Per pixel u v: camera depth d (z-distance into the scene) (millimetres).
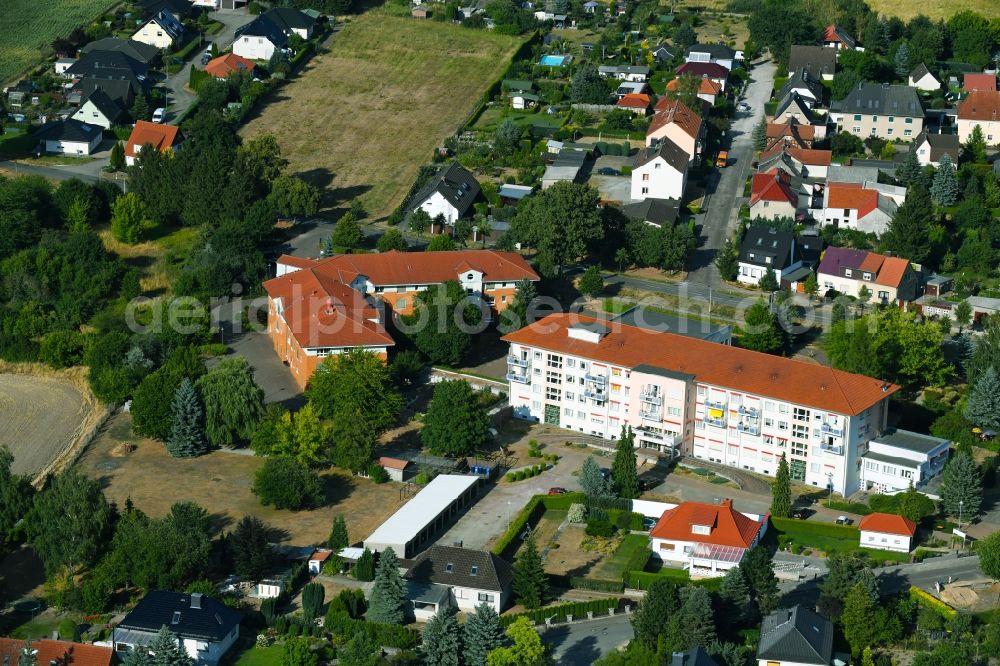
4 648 191250
